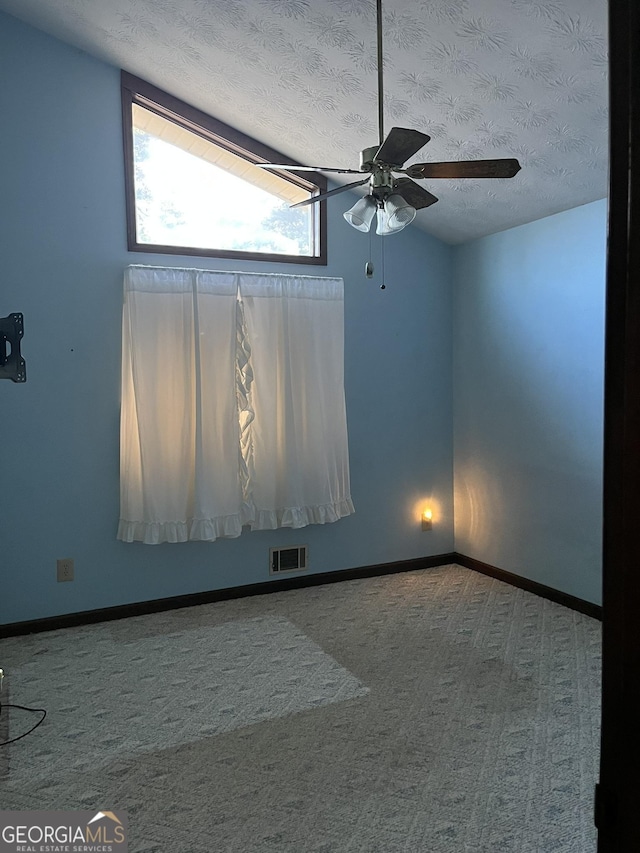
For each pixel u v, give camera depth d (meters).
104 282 3.85
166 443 3.91
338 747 2.59
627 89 0.54
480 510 4.78
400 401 4.79
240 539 4.29
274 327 4.20
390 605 4.14
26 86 3.63
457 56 2.82
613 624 0.55
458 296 4.88
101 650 3.51
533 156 3.44
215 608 4.12
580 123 3.05
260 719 2.80
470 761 2.49
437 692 3.02
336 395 4.42
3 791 2.33
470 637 3.63
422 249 4.80
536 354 4.22
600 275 3.77
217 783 2.37
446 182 3.93
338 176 4.36
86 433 3.85
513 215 4.16
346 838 2.08
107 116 3.82
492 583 4.55
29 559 3.75
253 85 3.57
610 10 0.55
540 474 4.25
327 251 4.46
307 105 3.60
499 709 2.86
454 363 4.95
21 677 3.20
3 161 3.61
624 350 0.54
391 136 2.21
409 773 2.42
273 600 4.25
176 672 3.25
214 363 4.02
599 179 3.49
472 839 2.07
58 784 2.37
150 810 2.22
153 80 3.86
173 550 4.10
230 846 2.05
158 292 3.87
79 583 3.87
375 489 4.73
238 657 3.41
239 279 4.10
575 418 3.97
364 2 2.65
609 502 0.55
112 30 3.47
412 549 4.90
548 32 2.53
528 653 3.42
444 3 2.53
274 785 2.35
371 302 4.64
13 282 3.65
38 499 3.76
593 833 2.09
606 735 0.57
